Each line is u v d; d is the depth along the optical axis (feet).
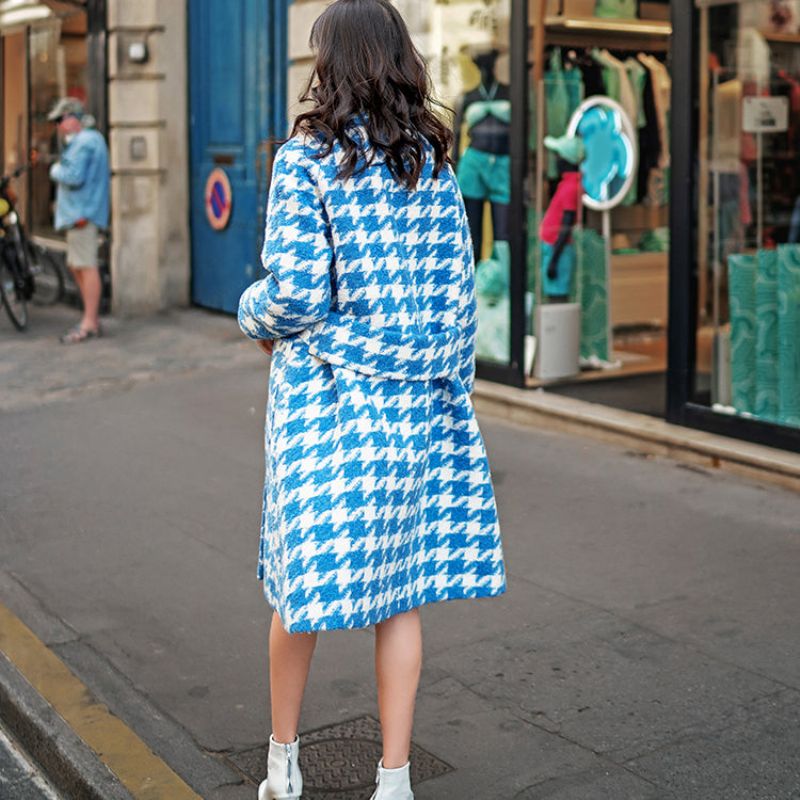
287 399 9.06
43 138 41.19
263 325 8.98
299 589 8.84
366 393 8.94
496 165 24.17
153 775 10.77
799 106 18.74
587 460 20.10
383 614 9.07
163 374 28.14
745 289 19.58
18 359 30.27
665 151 26.55
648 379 24.99
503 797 10.16
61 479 20.06
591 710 11.60
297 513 8.91
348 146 8.75
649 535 16.42
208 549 16.62
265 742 11.35
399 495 9.03
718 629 13.35
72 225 32.19
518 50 23.47
